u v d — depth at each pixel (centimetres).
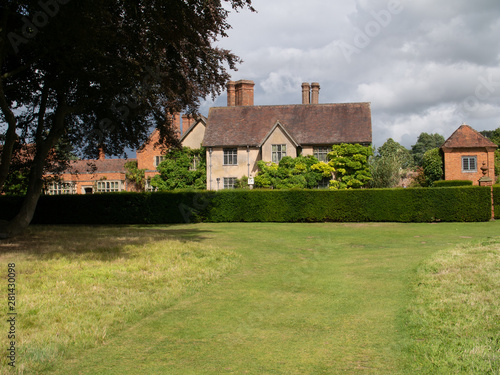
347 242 1518
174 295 775
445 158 3759
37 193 1530
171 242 1286
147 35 1335
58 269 881
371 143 3497
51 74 1450
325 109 3841
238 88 4212
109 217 2455
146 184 4316
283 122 3809
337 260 1148
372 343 526
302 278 927
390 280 858
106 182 4591
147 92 1622
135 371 459
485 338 491
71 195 2473
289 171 3441
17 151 1852
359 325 599
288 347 527
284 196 2425
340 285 846
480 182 2448
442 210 2292
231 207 2473
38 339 530
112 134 1856
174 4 1200
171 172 3828
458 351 466
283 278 934
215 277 930
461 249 1068
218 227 2092
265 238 1608
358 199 2367
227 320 643
